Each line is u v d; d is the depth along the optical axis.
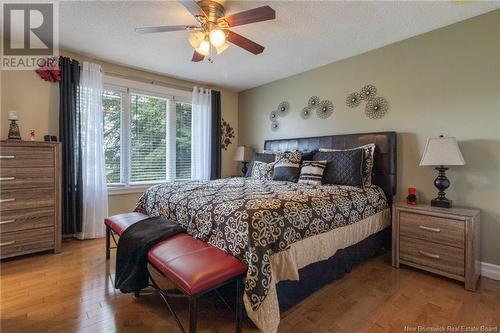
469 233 2.04
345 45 2.98
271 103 4.44
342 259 2.22
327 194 2.20
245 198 1.90
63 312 1.73
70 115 3.12
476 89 2.37
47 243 2.72
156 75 4.03
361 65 3.21
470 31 2.39
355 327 1.59
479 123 2.35
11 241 2.52
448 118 2.54
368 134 3.07
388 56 2.96
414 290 2.04
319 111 3.70
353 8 2.23
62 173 3.07
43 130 3.07
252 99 4.80
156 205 2.50
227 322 1.65
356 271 2.38
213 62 3.52
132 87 3.75
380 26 2.54
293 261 1.67
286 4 2.17
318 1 2.13
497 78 2.25
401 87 2.87
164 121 4.20
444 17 2.39
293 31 2.64
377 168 2.96
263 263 1.49
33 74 3.00
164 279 2.21
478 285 2.12
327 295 1.96
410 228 2.38
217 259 1.51
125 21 2.47
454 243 2.12
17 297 1.90
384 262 2.59
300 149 3.72
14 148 2.53
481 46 2.34
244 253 1.52
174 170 4.29
